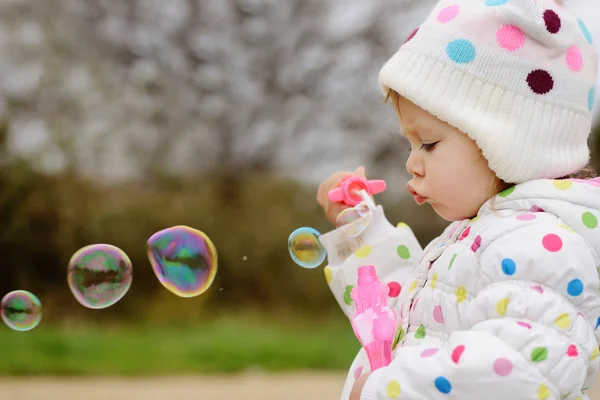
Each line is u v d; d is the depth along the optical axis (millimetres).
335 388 5375
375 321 1802
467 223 1864
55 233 9570
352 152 11547
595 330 1639
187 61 11305
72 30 10750
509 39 1807
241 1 11477
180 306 9695
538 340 1558
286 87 11719
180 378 5914
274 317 10070
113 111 10461
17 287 9492
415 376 1595
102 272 2383
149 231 9828
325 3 11766
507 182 1812
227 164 11312
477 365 1534
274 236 10352
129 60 11047
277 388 5387
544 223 1691
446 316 1756
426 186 1878
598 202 1736
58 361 6461
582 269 1632
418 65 1864
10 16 10359
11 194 9500
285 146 11688
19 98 10023
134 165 10508
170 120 10953
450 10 1889
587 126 1888
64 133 9883
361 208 2172
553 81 1809
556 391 1543
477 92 1805
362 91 11641
